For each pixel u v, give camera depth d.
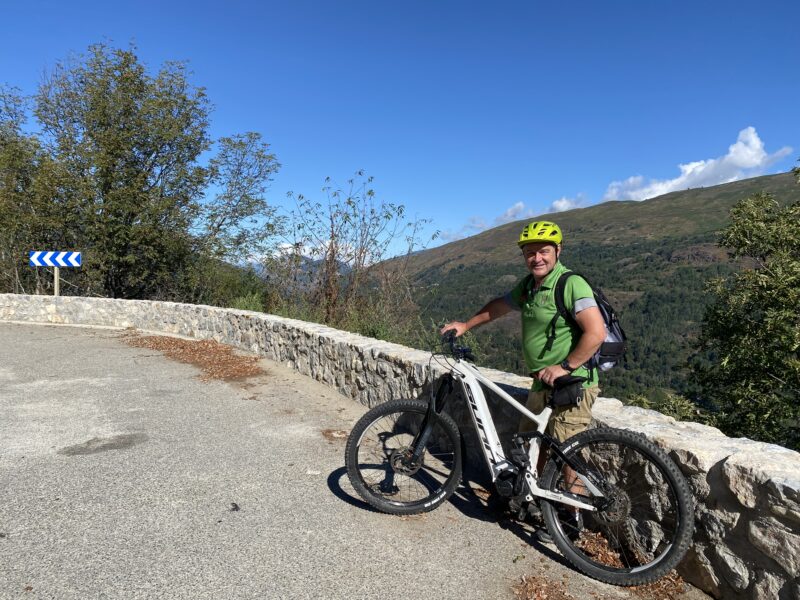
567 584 2.76
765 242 13.43
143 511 3.41
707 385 14.59
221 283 17.20
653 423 3.10
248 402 6.26
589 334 2.78
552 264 3.02
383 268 10.81
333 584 2.69
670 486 2.63
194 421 5.45
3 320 14.00
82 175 16.64
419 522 3.39
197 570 2.76
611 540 3.01
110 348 9.93
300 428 5.29
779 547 2.25
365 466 3.61
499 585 2.74
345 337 6.98
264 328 9.16
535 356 3.10
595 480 2.85
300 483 3.94
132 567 2.77
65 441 4.75
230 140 18.02
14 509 3.38
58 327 12.94
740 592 2.44
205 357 9.12
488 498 3.75
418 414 3.54
